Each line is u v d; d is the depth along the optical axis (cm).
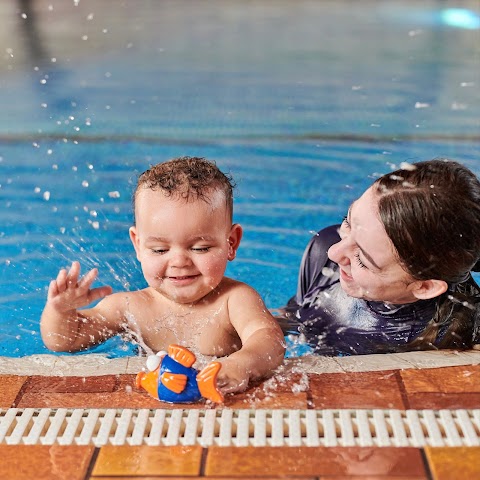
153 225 240
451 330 257
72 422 203
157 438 196
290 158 487
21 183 452
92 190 441
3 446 194
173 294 249
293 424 201
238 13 905
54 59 718
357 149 495
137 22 859
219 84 636
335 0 966
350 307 273
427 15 867
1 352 273
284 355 241
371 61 690
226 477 182
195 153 496
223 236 249
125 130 539
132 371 230
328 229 305
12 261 358
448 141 495
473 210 236
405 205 233
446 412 206
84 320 260
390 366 232
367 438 195
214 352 261
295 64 689
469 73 640
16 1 952
